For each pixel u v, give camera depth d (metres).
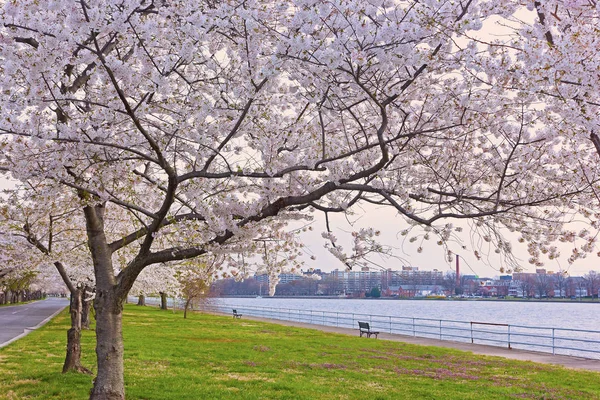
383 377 14.02
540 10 6.19
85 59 6.61
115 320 8.12
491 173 7.73
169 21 6.87
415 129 7.27
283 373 14.05
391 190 7.28
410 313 77.94
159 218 7.34
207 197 7.53
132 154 7.89
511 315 72.00
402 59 6.29
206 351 17.94
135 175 8.36
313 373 14.32
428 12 6.00
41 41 6.09
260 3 7.19
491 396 11.70
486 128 7.29
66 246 15.27
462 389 12.52
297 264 9.84
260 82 7.22
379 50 6.27
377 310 92.00
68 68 8.00
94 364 14.02
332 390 11.81
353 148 8.05
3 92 6.69
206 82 7.97
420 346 22.05
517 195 7.48
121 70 6.23
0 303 68.25
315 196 6.96
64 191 8.90
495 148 7.51
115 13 6.00
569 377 14.57
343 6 5.77
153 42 6.54
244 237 7.93
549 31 6.31
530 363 17.30
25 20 5.97
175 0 6.52
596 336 37.44
